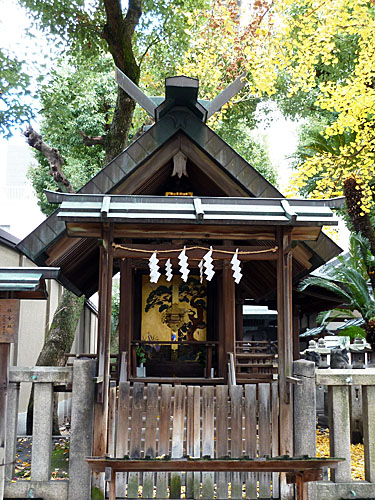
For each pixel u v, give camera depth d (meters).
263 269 8.63
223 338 7.84
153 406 5.15
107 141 12.70
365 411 5.53
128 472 5.11
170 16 13.36
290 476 5.08
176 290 8.66
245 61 12.29
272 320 21.25
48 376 5.28
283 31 10.88
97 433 4.98
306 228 5.35
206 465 4.58
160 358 8.55
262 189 6.44
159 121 6.43
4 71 10.64
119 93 12.29
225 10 11.89
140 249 5.20
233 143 18.98
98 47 12.93
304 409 5.33
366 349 11.07
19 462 8.80
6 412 5.13
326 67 15.53
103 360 4.97
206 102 6.88
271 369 10.41
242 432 5.43
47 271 5.14
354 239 11.84
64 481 5.16
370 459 5.44
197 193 7.84
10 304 5.15
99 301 5.27
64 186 12.09
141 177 6.47
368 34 11.09
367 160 11.52
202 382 7.60
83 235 5.13
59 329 12.55
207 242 8.11
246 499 5.21
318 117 17.53
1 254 11.14
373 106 11.05
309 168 12.06
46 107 12.49
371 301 10.74
